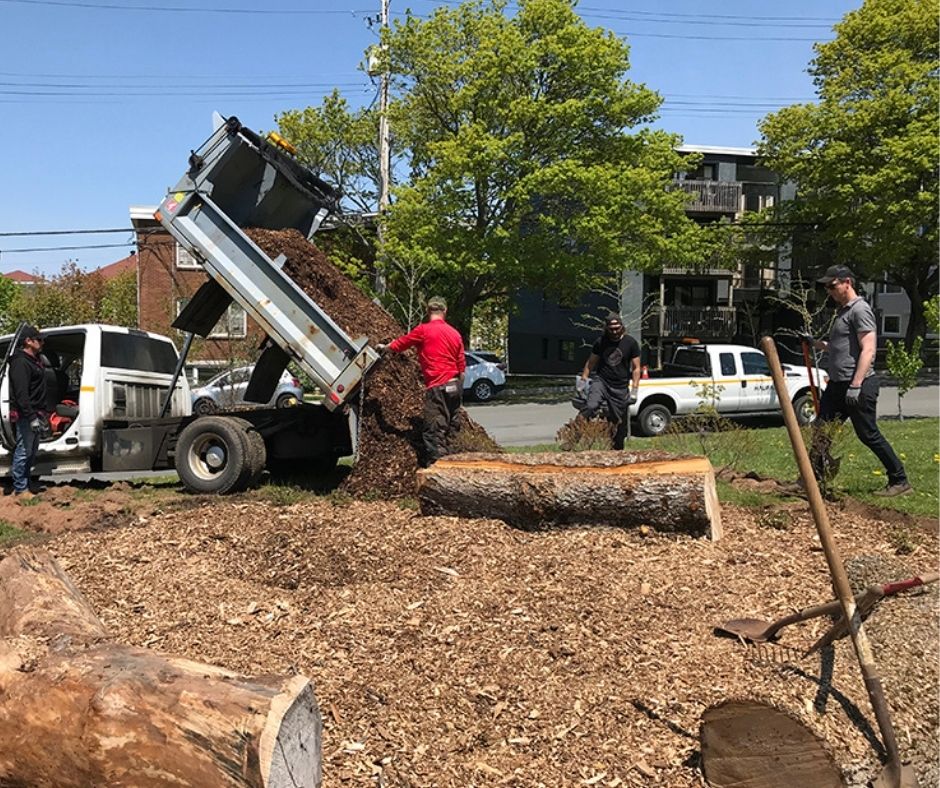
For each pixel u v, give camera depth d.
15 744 2.66
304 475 9.75
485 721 3.29
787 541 5.51
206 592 4.88
